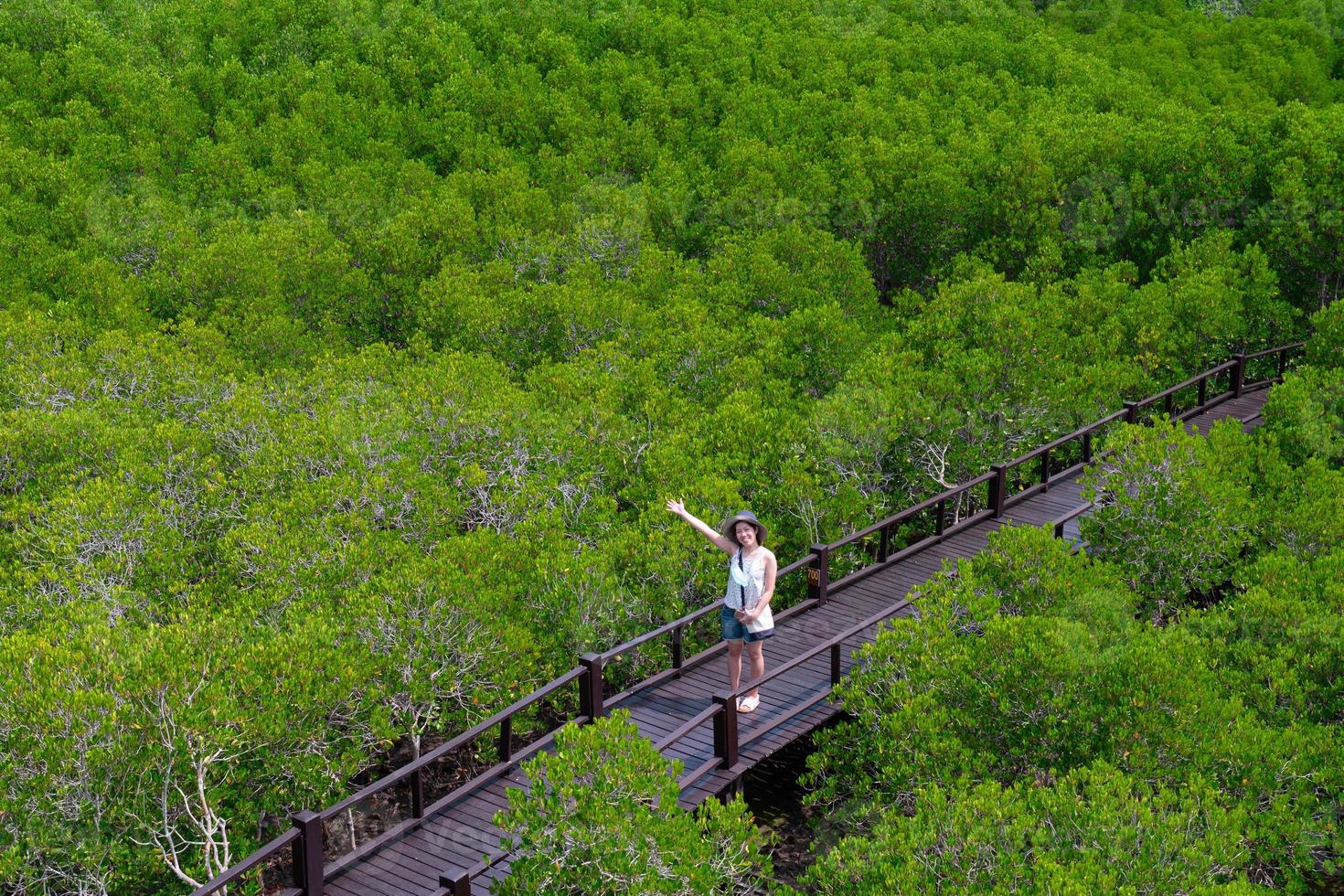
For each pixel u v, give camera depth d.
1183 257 24.62
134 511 15.18
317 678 11.34
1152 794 9.89
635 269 25.36
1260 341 23.38
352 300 24.81
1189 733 10.33
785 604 15.25
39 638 10.99
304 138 31.00
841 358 20.20
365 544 14.15
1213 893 8.41
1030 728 10.60
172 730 10.20
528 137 33.47
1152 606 14.41
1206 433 18.69
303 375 20.33
